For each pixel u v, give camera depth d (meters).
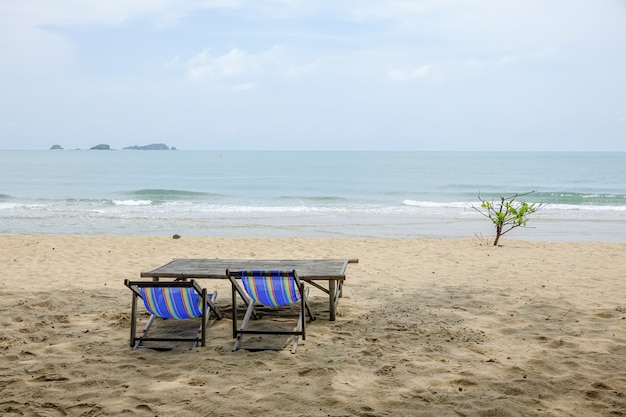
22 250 12.68
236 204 30.48
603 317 6.80
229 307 7.41
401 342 5.79
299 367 5.01
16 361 5.22
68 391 4.50
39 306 7.36
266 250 13.19
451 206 28.94
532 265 10.80
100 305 7.44
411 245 14.12
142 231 18.83
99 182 52.19
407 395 4.37
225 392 4.45
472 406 4.15
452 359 5.24
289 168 84.44
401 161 120.44
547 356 5.32
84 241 14.32
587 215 24.75
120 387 4.58
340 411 4.08
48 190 41.78
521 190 42.66
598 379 4.71
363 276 9.63
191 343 5.82
